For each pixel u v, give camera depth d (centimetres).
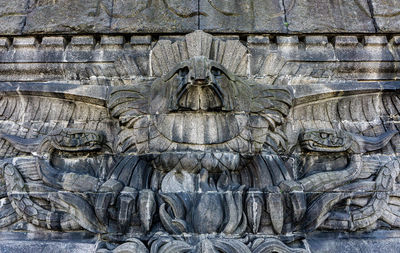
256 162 396
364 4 463
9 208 395
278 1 460
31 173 400
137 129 399
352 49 449
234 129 393
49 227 384
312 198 391
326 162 417
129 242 365
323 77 435
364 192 398
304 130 418
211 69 381
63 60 438
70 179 391
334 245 381
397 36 452
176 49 425
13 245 379
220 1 459
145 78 425
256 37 446
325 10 459
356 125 430
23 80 438
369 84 428
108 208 379
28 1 462
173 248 355
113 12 452
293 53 446
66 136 402
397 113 435
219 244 357
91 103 420
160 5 456
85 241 380
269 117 403
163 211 373
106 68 433
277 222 374
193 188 384
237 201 378
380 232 396
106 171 404
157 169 397
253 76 429
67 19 448
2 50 446
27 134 419
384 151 420
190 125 393
